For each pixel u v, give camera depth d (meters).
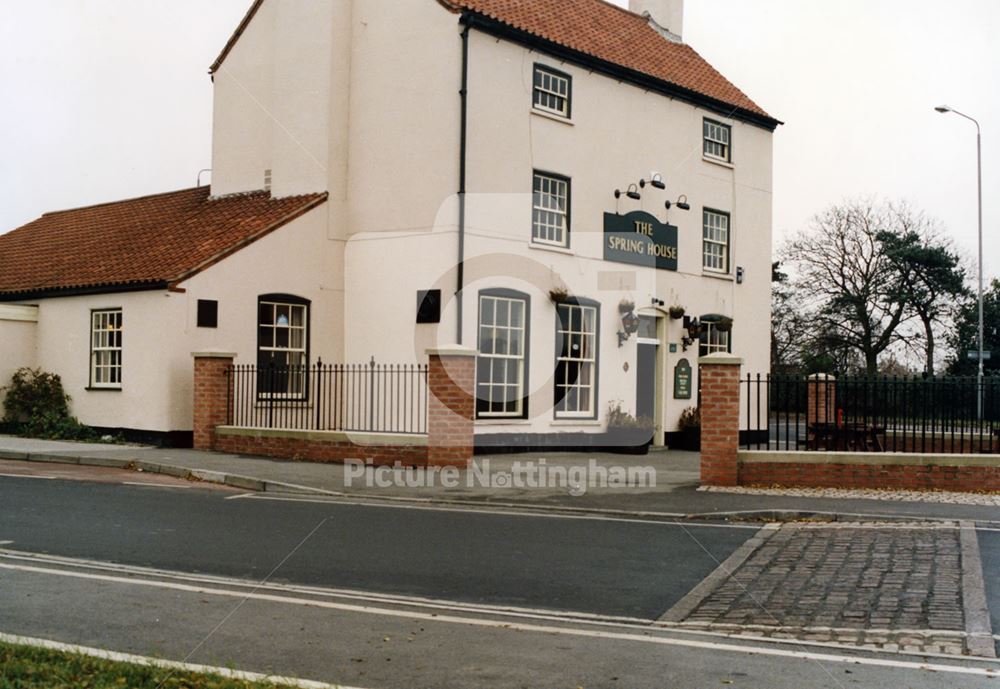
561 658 6.23
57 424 20.86
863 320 48.56
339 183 20.81
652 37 25.31
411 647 6.43
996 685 5.73
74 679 5.27
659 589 8.23
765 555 9.57
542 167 20.38
